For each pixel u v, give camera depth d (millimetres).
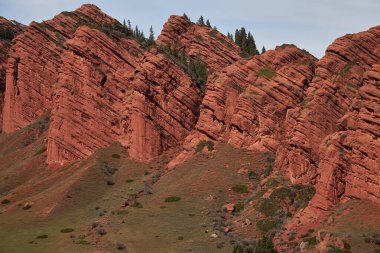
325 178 100438
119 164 149625
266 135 134500
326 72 126562
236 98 144750
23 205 132750
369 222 90125
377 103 97625
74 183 137625
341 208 96812
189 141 146500
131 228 106500
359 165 97500
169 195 122875
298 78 138250
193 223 109375
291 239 95250
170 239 101312
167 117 152875
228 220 111562
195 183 126000
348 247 84125
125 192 133750
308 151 116375
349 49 126875
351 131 101875
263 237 94062
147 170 145125
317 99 120188
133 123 151250
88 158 153375
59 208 128625
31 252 101125
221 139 142000
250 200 116250
